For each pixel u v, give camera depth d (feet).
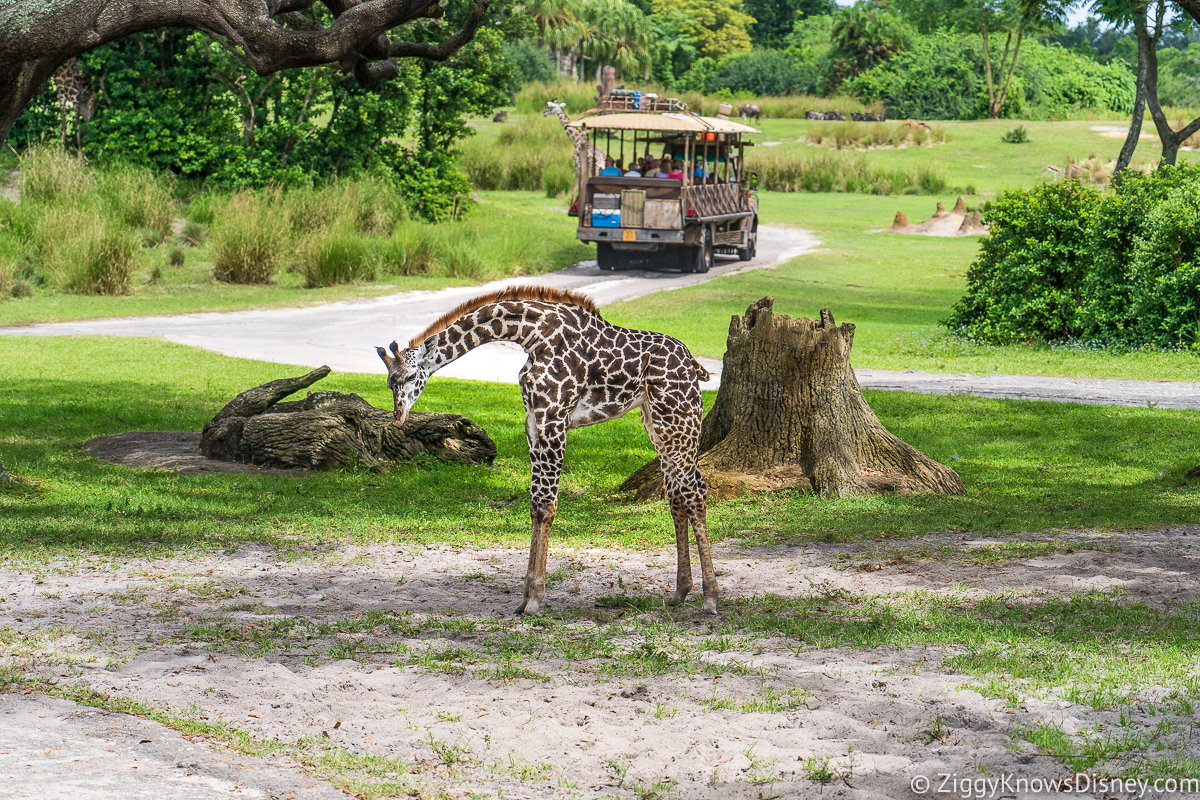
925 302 97.81
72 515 31.09
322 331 78.48
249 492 35.55
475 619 22.20
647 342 22.56
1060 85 306.96
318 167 125.90
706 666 18.92
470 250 110.83
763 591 24.58
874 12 319.47
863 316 87.76
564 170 181.98
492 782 14.01
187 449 42.04
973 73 293.64
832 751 15.11
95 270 92.27
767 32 427.33
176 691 17.04
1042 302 74.08
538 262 117.50
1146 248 70.74
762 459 36.76
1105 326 72.38
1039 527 30.89
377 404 52.39
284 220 106.22
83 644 19.53
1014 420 49.65
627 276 112.37
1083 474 39.22
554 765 14.60
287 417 40.42
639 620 22.11
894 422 49.39
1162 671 18.30
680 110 114.52
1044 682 17.90
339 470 39.81
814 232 152.35
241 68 119.34
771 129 255.29
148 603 22.71
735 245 122.93
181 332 76.64
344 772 14.07
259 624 21.35
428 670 18.47
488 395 56.85
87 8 31.14
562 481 39.34
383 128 127.85
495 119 242.99
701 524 23.03
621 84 329.11
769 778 14.14
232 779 13.39
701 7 401.49
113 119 118.83
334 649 19.65
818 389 36.55
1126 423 48.42
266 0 33.14
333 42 32.68
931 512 33.04
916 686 17.76
